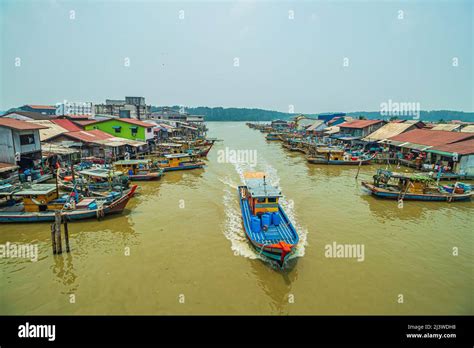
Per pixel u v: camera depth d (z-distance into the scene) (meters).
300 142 72.81
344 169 48.78
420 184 31.39
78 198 26.36
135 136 60.25
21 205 26.44
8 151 32.97
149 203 30.23
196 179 41.31
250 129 167.25
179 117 119.00
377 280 17.02
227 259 19.16
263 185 23.70
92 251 20.19
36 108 99.38
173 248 20.62
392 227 24.48
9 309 14.70
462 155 38.34
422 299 15.49
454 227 24.58
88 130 57.16
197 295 15.70
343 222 25.41
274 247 17.44
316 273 17.67
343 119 102.25
